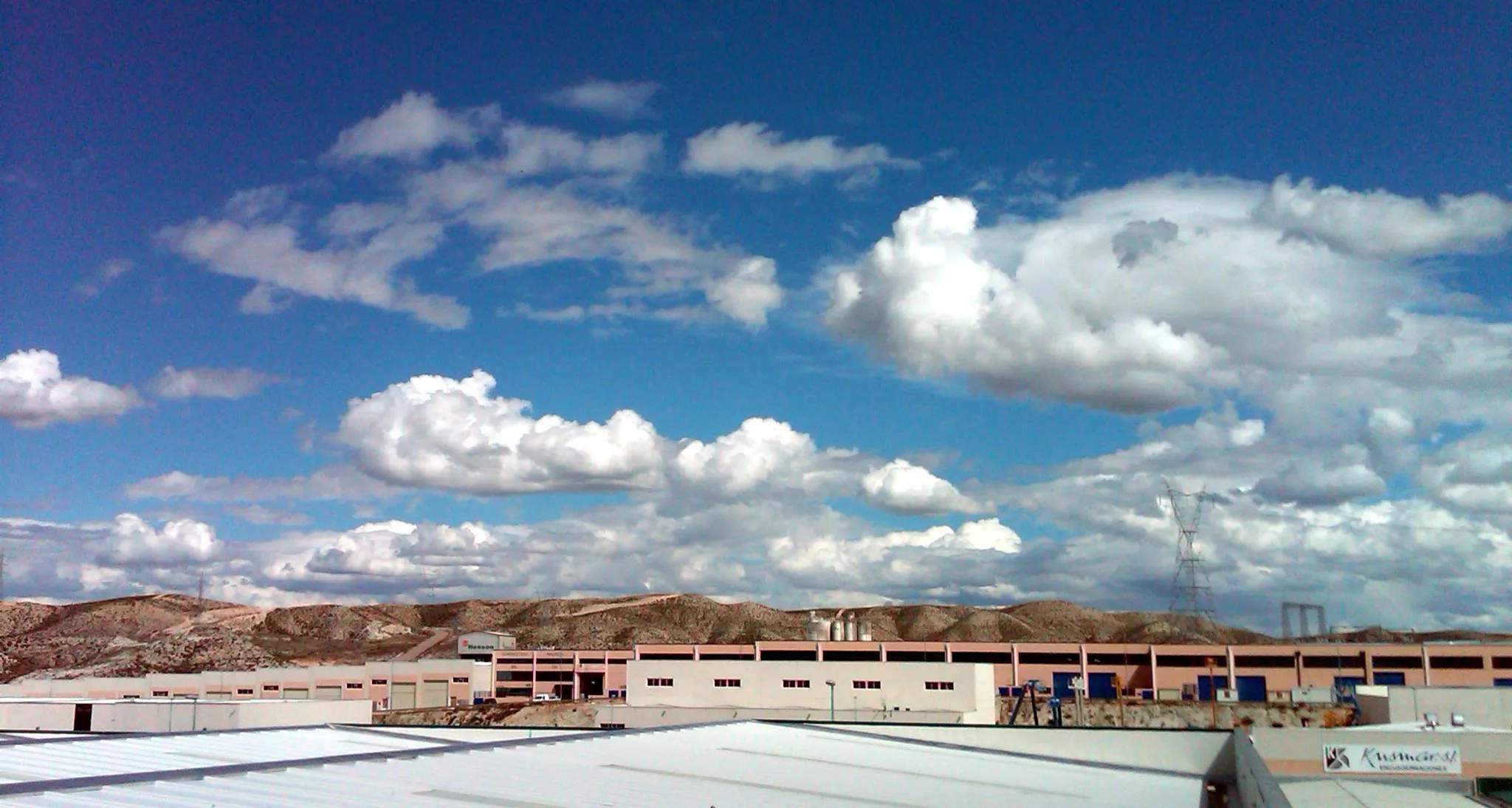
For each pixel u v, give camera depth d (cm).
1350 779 7150
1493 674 11931
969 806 3209
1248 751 4369
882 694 9362
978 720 9206
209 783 2475
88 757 3080
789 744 4600
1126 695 12225
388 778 2781
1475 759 7056
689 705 9788
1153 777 4797
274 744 3859
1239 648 12256
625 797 2789
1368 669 12094
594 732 4525
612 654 14138
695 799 2870
